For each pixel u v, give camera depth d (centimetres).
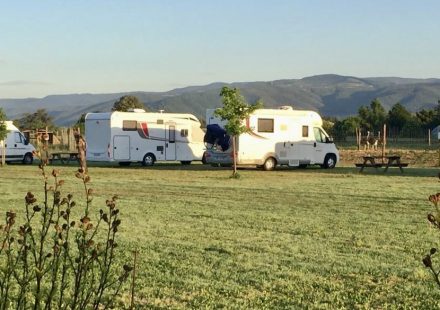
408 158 3969
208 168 3259
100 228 1246
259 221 1376
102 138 3375
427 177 2619
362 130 6900
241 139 3030
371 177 2623
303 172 2956
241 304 752
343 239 1170
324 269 925
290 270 920
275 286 833
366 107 7512
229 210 1552
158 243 1108
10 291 668
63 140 4959
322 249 1073
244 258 998
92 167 3331
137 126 3403
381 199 1798
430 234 1221
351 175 2739
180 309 729
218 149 3089
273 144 3105
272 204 1678
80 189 2038
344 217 1443
